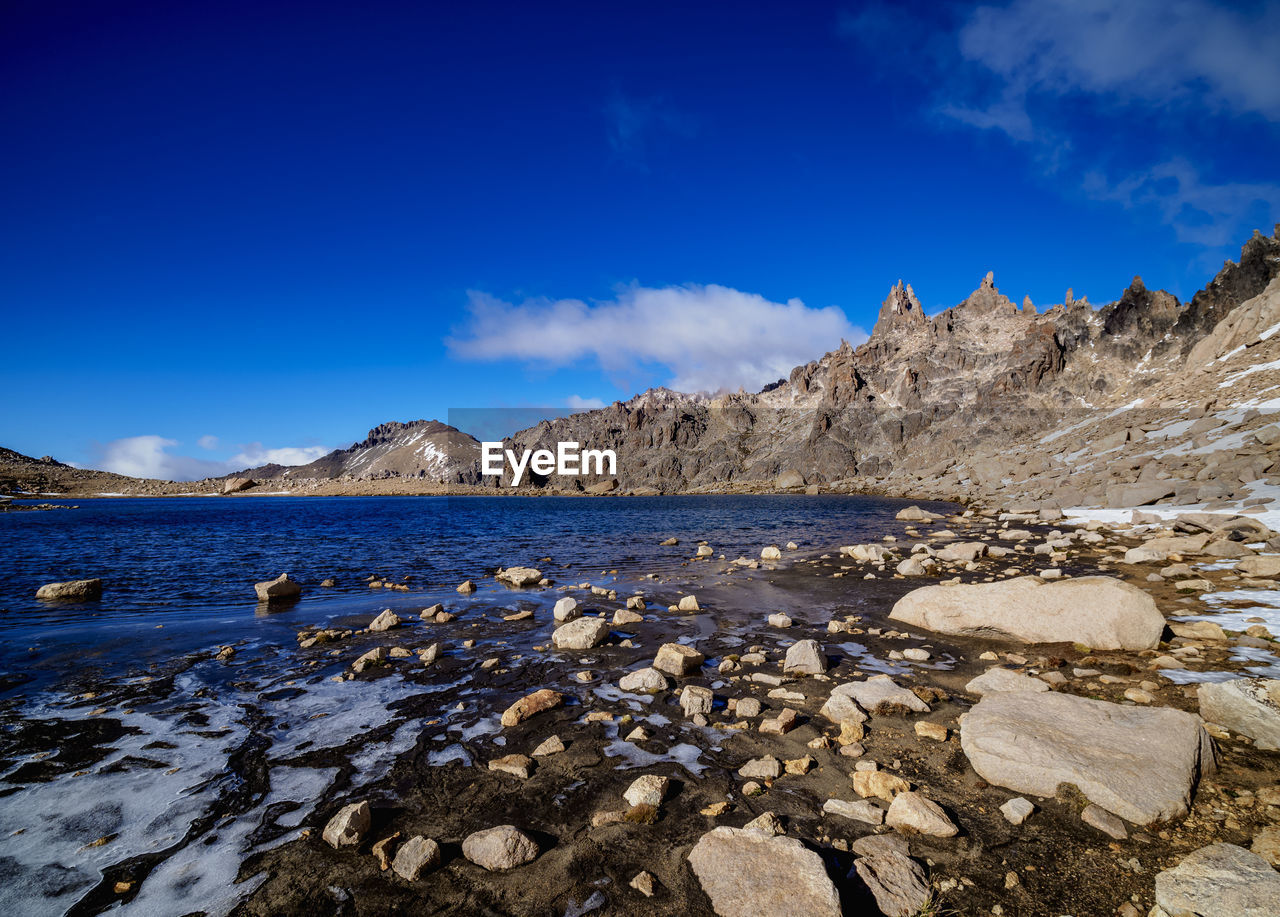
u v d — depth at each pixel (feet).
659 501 439.63
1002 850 15.40
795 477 585.63
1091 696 25.04
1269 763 18.51
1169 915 12.43
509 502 462.60
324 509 336.90
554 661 34.45
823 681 29.71
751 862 14.65
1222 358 176.35
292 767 21.36
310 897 14.47
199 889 14.74
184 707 27.43
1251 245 402.31
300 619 46.09
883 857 15.03
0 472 604.08
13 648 37.68
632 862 15.65
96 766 21.44
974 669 30.94
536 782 20.07
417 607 50.42
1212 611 37.04
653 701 27.63
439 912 13.97
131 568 77.51
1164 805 16.06
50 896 14.42
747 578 62.85
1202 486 95.45
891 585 55.93
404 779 20.43
